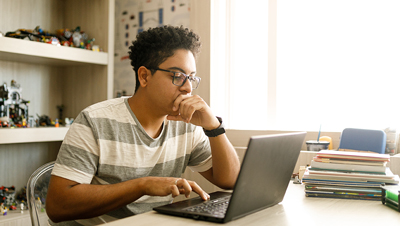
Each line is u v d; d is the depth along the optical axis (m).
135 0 2.69
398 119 1.88
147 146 1.12
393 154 1.76
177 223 0.77
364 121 1.97
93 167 1.03
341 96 2.04
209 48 2.26
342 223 0.80
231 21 2.34
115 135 1.06
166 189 0.90
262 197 0.87
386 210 0.92
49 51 2.11
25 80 2.41
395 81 1.89
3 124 2.03
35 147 2.48
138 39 1.12
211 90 2.29
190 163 1.33
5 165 2.31
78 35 2.35
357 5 1.99
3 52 1.96
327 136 1.98
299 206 0.95
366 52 1.97
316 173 1.07
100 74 2.47
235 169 1.20
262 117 2.29
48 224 1.11
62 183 0.96
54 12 2.59
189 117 1.05
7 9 2.29
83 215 0.96
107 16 2.43
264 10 2.28
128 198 0.94
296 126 2.16
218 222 0.78
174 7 2.50
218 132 1.15
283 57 2.20
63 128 2.24
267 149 0.80
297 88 2.16
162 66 1.05
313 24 2.12
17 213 2.02
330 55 2.07
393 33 1.90
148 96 1.08
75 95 2.60
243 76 2.33
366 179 1.04
